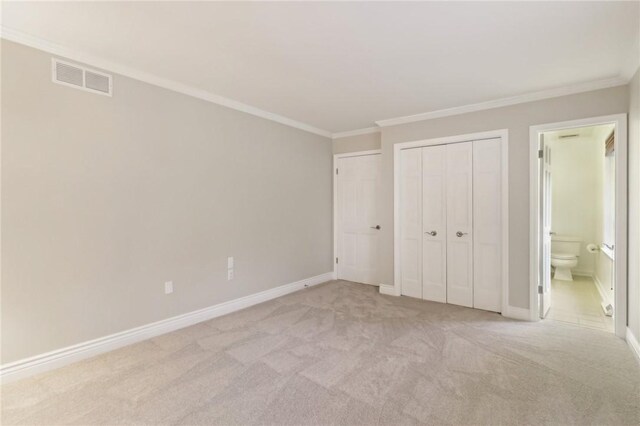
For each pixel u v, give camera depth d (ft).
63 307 7.77
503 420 5.79
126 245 8.89
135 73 8.96
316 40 7.28
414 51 7.76
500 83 9.68
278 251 13.65
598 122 9.55
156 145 9.52
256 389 6.72
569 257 16.07
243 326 10.23
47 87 7.49
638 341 8.06
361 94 10.70
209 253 10.99
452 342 8.99
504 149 11.12
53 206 7.61
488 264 11.64
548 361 7.91
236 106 11.69
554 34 6.97
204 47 7.64
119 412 5.98
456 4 5.94
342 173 16.47
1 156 6.92
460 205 12.20
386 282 13.98
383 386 6.84
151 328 9.41
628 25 6.57
